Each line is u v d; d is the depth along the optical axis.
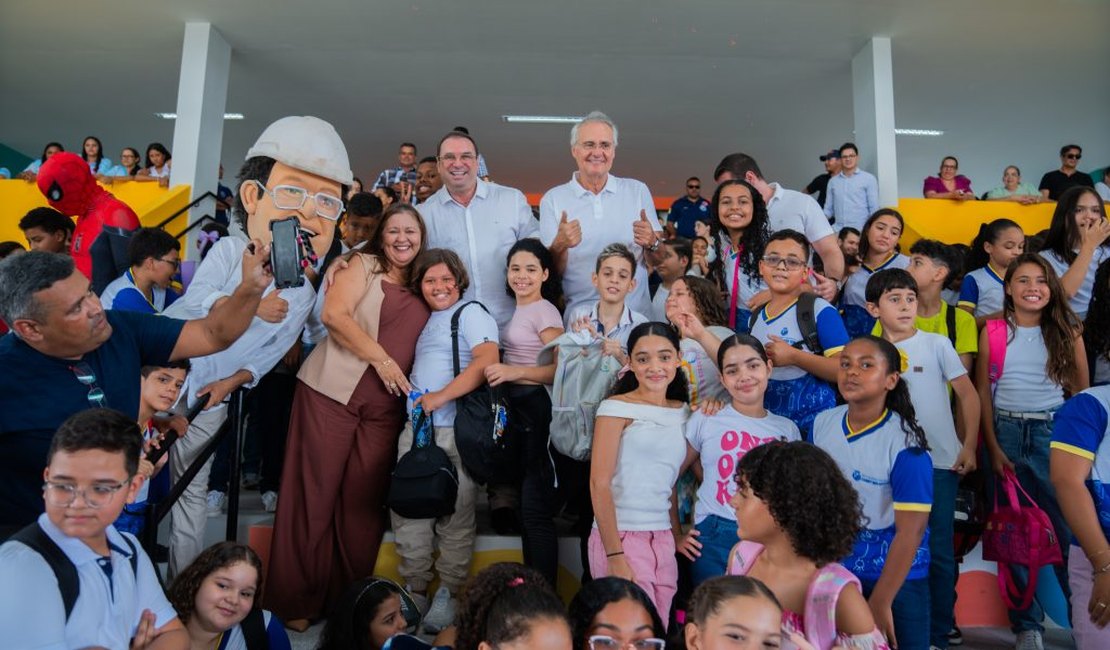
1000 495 3.22
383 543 3.30
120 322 2.14
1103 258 3.83
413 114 10.40
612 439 2.68
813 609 1.73
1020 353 3.26
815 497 1.77
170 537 3.13
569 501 3.24
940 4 7.44
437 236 3.71
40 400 1.95
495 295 3.69
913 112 10.25
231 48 8.45
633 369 2.78
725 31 7.98
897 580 2.36
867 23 7.80
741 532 1.89
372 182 13.14
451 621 2.94
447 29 7.95
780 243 3.17
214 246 3.17
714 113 10.25
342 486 3.16
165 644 1.84
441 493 2.91
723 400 2.85
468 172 3.64
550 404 3.14
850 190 7.81
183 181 7.64
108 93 10.11
